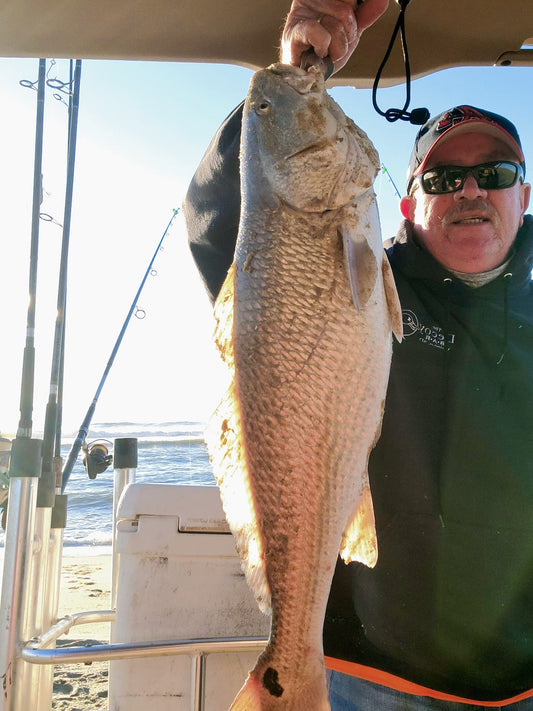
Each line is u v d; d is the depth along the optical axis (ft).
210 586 3.01
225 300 2.35
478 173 2.94
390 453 2.70
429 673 2.53
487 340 2.77
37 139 4.90
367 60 3.21
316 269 2.25
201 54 3.13
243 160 2.44
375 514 2.67
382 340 2.25
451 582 2.55
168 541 3.01
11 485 2.77
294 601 2.15
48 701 3.34
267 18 2.89
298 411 2.18
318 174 2.30
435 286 2.94
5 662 2.64
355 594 2.68
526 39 3.09
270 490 2.18
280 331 2.22
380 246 2.34
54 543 3.67
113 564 3.89
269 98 2.38
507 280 2.90
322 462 2.18
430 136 3.09
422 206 3.05
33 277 3.69
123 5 2.81
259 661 2.12
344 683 2.75
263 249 2.30
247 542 2.22
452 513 2.58
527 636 2.52
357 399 2.21
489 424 2.66
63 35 3.00
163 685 2.94
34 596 3.22
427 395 2.76
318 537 2.17
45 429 3.97
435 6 2.90
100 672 5.49
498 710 2.50
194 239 2.93
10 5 2.81
